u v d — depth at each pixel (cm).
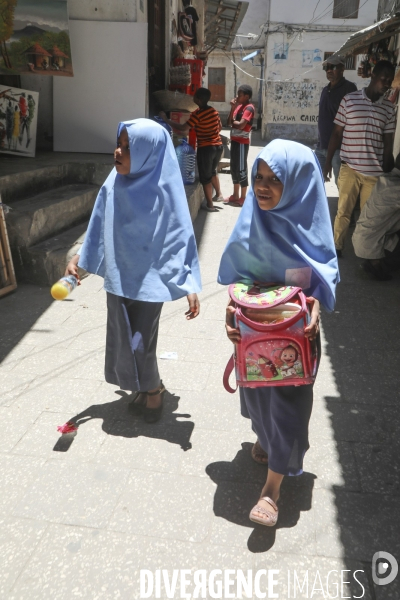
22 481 268
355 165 550
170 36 1052
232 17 1642
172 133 798
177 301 489
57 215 558
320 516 248
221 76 2712
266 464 282
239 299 230
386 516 248
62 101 755
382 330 435
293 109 2072
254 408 246
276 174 215
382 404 333
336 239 593
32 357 386
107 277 291
